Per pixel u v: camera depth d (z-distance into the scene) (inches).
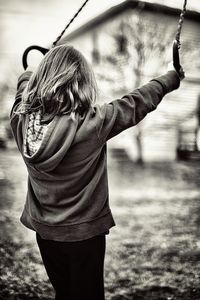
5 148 555.8
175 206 296.5
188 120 614.2
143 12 572.4
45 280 144.4
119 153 574.2
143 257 176.2
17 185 354.0
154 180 404.5
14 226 226.5
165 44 577.0
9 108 571.5
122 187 367.2
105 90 573.6
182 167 495.2
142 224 242.1
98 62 583.8
